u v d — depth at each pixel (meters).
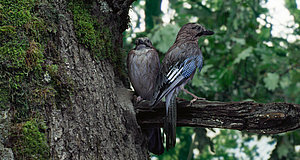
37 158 2.58
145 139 3.64
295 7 8.14
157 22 6.89
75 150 2.80
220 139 10.90
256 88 7.62
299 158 7.20
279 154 6.73
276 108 3.13
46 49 2.93
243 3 7.32
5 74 2.66
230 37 7.59
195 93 5.84
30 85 2.74
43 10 3.00
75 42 3.19
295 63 7.70
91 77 3.18
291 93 8.62
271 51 7.71
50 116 2.76
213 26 7.73
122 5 3.93
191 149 6.23
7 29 2.72
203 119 3.36
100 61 3.39
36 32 2.87
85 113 2.99
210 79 7.64
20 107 2.66
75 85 3.01
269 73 7.71
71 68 3.05
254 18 7.45
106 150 3.01
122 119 3.31
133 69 4.20
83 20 3.32
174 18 7.33
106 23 3.66
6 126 2.57
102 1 3.67
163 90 3.63
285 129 3.15
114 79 3.53
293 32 7.55
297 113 3.10
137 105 3.48
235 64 7.68
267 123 3.15
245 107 3.20
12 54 2.71
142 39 4.33
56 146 2.71
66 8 3.23
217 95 7.06
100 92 3.20
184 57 4.09
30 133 2.61
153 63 4.20
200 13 7.82
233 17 7.48
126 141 3.23
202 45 6.46
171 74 3.84
